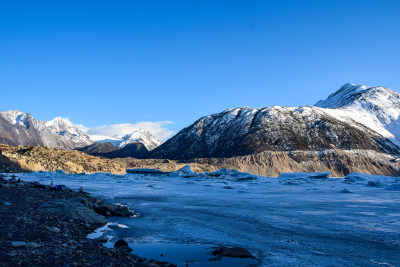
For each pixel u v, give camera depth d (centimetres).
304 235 1262
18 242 759
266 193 3234
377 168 16888
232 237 1213
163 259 909
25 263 634
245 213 1822
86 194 2308
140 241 1119
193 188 3791
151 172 7331
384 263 905
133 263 779
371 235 1266
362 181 4847
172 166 11719
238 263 886
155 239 1157
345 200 2566
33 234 900
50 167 6200
